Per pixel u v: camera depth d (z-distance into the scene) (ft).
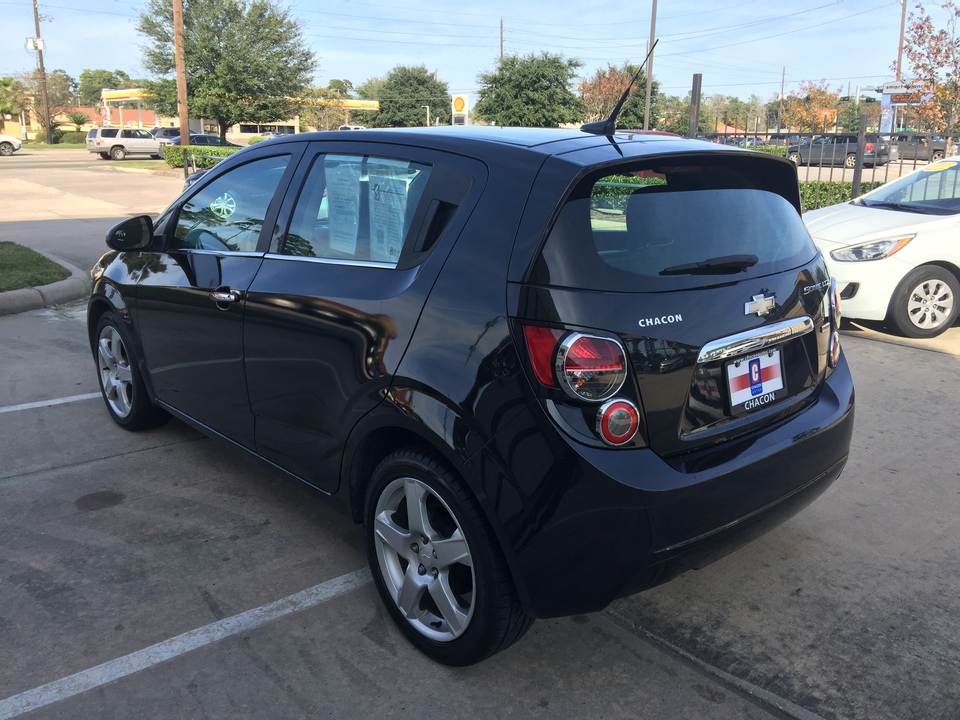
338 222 9.89
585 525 7.32
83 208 55.57
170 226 13.06
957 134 42.68
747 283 8.48
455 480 7.96
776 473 8.44
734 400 8.34
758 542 11.51
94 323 15.40
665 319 7.66
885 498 12.85
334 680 8.52
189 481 13.15
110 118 217.77
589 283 7.45
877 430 15.62
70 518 11.84
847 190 39.29
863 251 22.25
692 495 7.57
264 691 8.33
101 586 10.12
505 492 7.47
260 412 10.85
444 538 8.55
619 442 7.38
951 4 54.75
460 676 8.61
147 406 14.52
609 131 9.41
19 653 8.82
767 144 42.09
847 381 10.14
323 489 10.05
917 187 25.05
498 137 8.93
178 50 99.09
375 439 9.10
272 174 11.18
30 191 69.46
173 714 7.98
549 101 114.11
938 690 8.48
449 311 8.05
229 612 9.64
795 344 9.21
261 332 10.43
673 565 7.73
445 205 8.62
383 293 8.79
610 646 9.17
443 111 232.94
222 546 11.14
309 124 194.29
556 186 7.74
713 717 8.07
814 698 8.34
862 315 22.56
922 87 56.65
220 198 12.05
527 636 9.34
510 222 7.89
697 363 7.89
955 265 22.12
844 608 9.93
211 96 114.21
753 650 9.11
